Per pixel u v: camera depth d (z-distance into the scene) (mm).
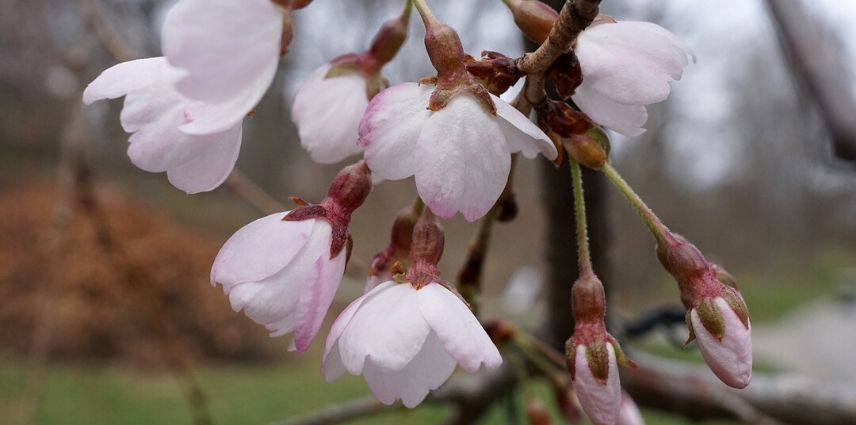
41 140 1886
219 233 1675
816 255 3299
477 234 185
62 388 919
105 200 1252
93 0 293
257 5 142
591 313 159
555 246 229
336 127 176
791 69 228
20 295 1059
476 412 260
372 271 167
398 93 148
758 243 3143
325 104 176
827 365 1756
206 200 1838
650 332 253
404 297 152
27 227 1169
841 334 2057
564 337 245
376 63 177
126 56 292
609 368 155
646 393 266
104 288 1048
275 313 151
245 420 865
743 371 153
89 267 1032
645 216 161
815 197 3275
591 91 155
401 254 166
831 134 220
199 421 354
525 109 157
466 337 148
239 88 142
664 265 161
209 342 1217
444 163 143
